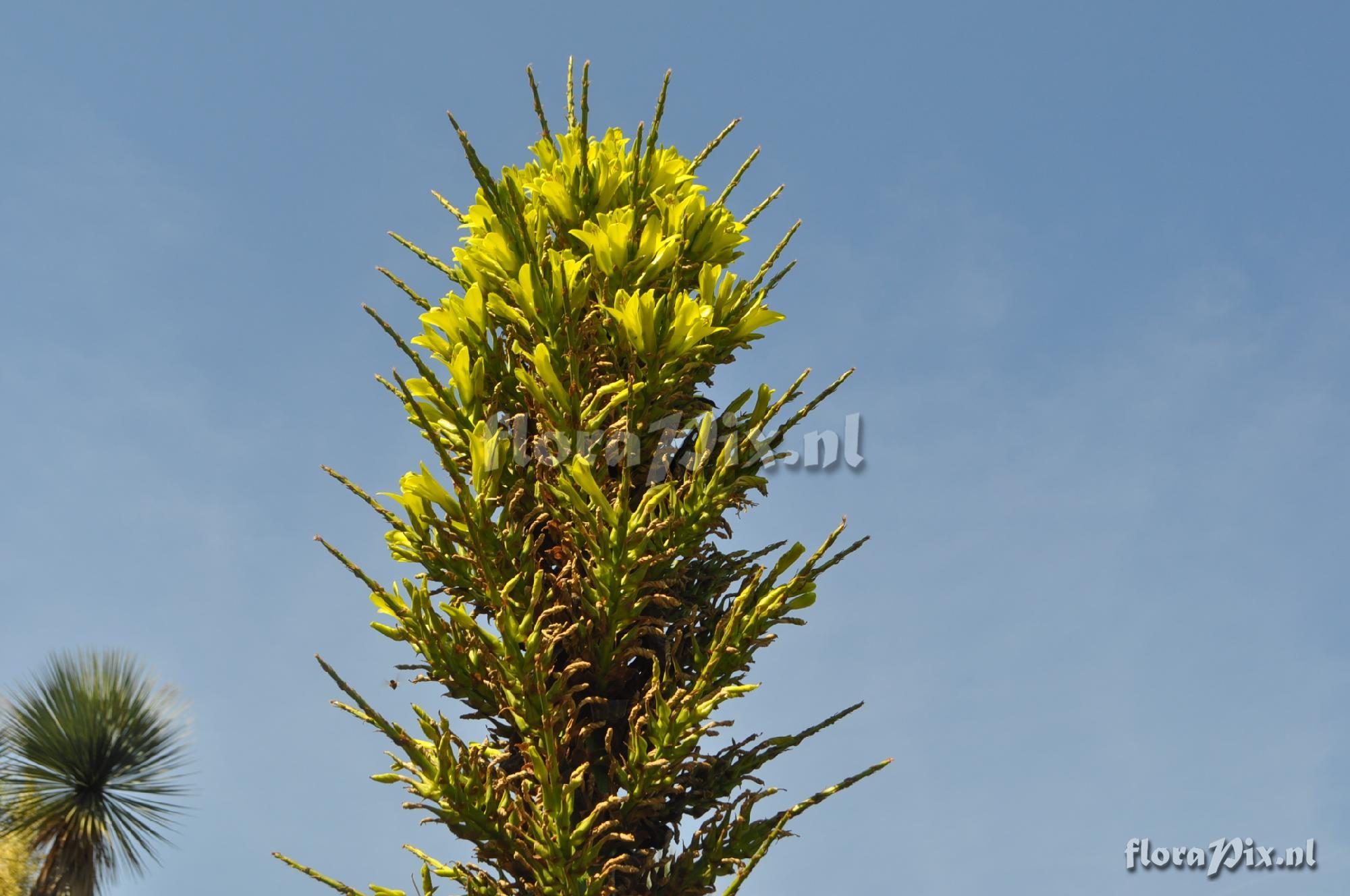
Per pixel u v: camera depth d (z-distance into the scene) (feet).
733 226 17.79
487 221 17.60
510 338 16.84
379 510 14.97
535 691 14.01
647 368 15.76
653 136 17.95
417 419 15.14
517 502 15.88
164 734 42.01
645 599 14.73
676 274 16.71
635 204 17.83
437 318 16.35
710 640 16.30
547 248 16.99
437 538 15.23
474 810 13.43
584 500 15.03
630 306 15.43
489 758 14.79
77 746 39.73
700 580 16.69
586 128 17.76
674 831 15.07
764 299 16.83
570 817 13.73
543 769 13.37
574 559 14.98
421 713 14.06
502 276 17.01
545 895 13.35
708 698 14.56
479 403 15.98
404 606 14.57
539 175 18.33
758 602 14.96
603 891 13.47
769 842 13.05
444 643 14.51
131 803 40.91
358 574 14.24
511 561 15.16
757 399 16.24
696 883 14.33
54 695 40.93
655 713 14.25
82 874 38.96
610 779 14.37
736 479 15.71
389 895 13.76
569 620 15.20
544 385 16.14
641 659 15.71
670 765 14.10
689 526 15.42
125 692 41.52
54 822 39.32
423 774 13.38
